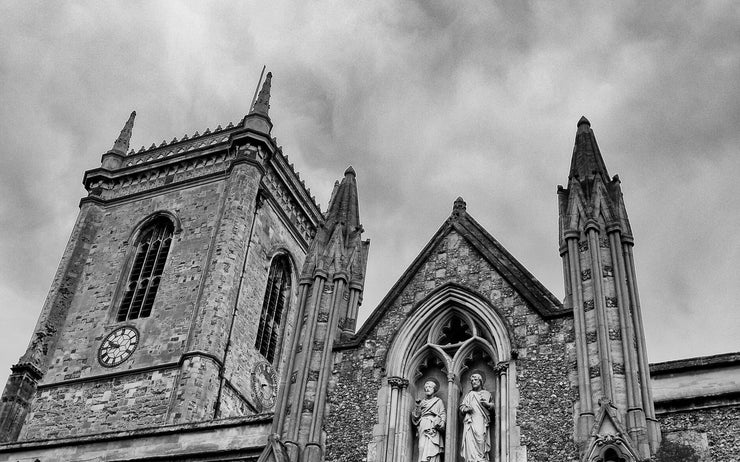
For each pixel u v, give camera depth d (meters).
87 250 67.50
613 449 25.27
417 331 32.12
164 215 67.38
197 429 35.78
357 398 31.12
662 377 28.98
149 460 35.53
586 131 34.84
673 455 25.98
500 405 28.91
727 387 28.00
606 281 29.58
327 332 33.06
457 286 32.50
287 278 71.00
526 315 30.66
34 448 38.69
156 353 57.62
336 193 38.62
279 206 70.19
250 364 60.97
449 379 30.44
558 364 28.92
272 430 30.95
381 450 29.30
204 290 59.16
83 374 58.94
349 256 35.72
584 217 31.36
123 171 72.00
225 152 69.44
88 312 63.12
